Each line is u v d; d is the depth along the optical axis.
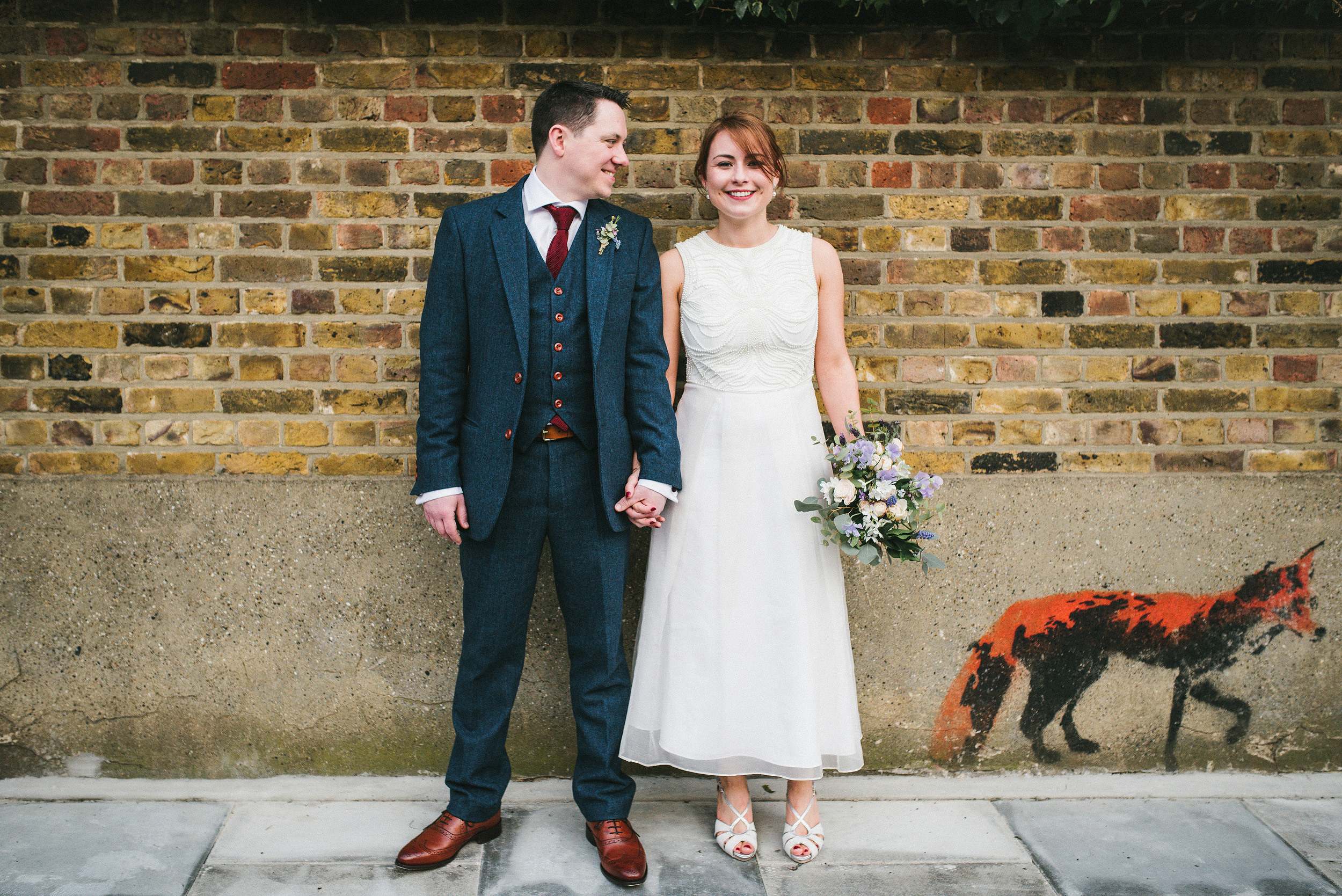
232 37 2.72
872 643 2.89
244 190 2.75
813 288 2.47
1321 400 2.88
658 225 2.80
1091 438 2.87
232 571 2.80
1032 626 2.89
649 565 2.56
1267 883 2.39
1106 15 2.77
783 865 2.48
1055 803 2.79
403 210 2.77
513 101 2.76
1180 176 2.83
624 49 2.77
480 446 2.32
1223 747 2.93
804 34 2.78
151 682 2.81
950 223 2.83
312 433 2.80
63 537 2.77
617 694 2.48
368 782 2.83
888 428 2.86
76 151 2.72
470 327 2.34
